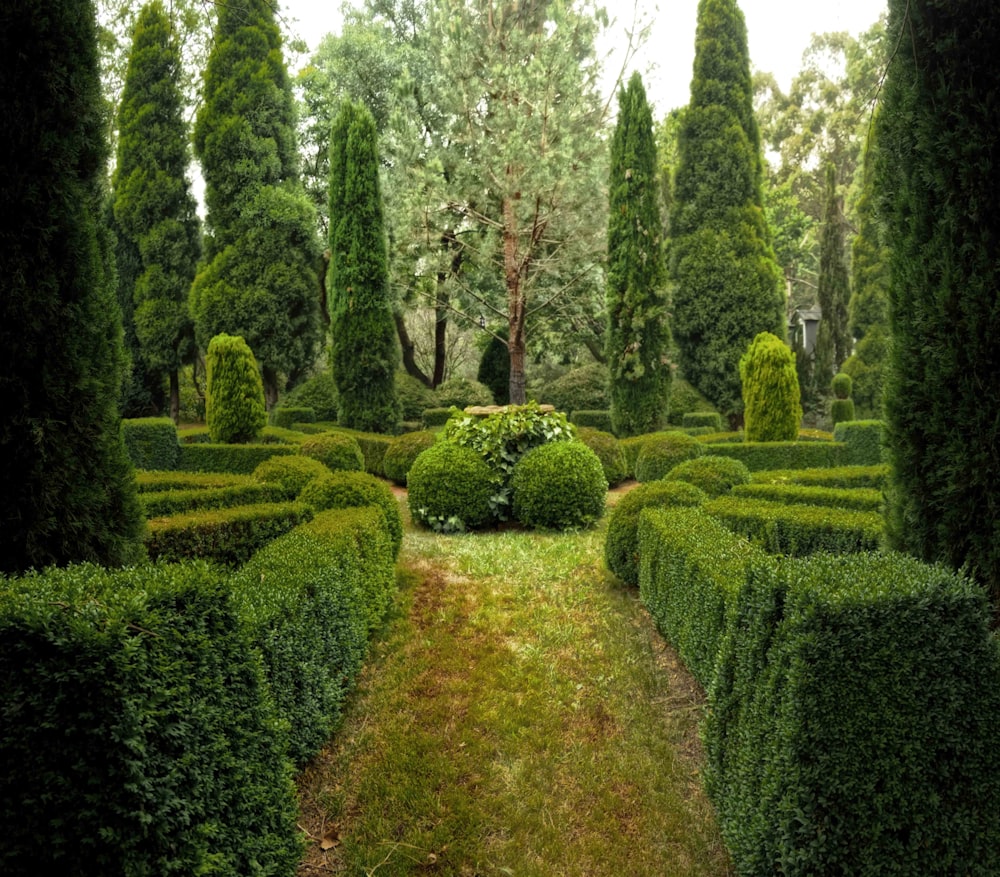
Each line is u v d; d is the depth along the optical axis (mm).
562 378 18422
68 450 2703
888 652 1979
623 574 5348
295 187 16500
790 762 1991
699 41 16359
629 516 5359
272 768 2172
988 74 2645
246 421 10227
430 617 4816
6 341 2562
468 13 14547
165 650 1760
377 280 13609
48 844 1602
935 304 2738
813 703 1985
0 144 2553
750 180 16234
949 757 1982
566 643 4371
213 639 1972
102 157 2879
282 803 2186
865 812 1966
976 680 2002
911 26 2715
